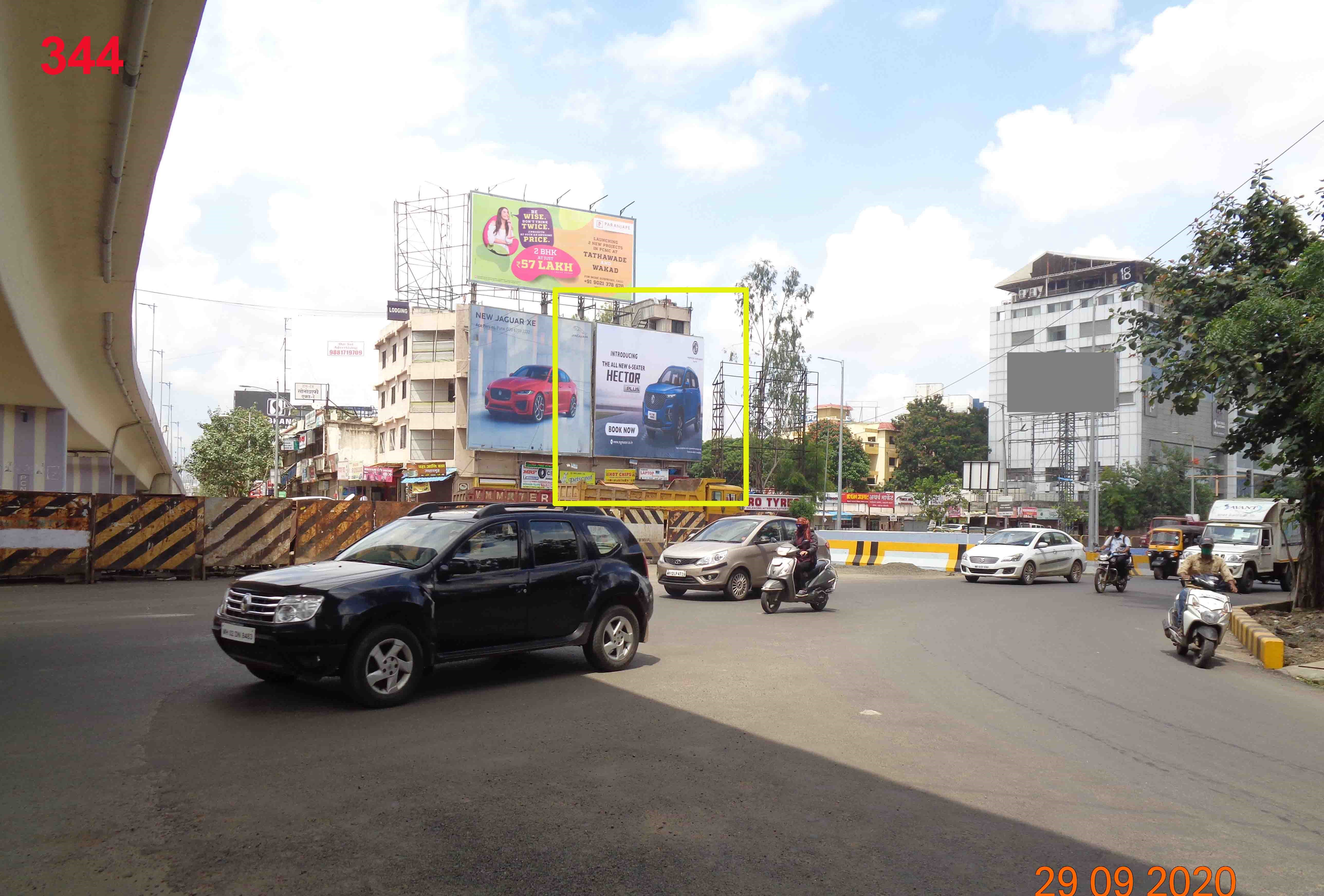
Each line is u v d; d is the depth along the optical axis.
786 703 7.55
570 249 52.12
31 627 10.63
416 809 4.58
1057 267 81.62
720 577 16.42
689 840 4.29
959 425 84.81
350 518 19.58
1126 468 64.12
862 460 83.75
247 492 66.88
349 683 6.65
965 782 5.45
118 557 16.84
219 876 3.69
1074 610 17.05
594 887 3.71
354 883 3.67
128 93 10.12
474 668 8.73
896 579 23.69
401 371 52.66
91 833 4.12
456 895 3.59
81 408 29.06
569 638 8.31
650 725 6.58
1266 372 15.50
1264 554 25.44
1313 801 5.36
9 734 5.76
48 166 12.21
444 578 7.40
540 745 5.90
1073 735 6.83
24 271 15.27
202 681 7.59
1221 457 70.12
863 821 4.67
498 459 49.47
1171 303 19.11
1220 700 8.66
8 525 16.03
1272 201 17.42
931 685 8.66
